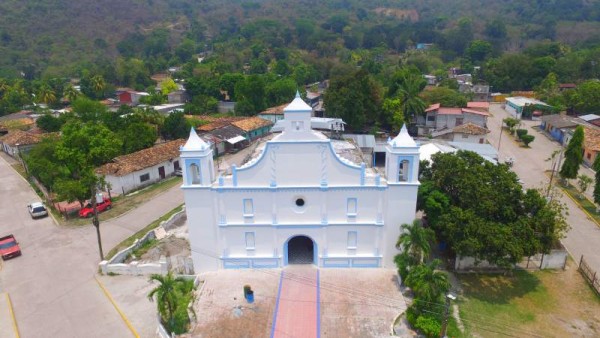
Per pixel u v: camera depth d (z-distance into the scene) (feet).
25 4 613.52
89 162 193.67
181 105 362.33
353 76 260.83
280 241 112.98
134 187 188.34
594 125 258.78
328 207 109.70
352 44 620.49
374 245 112.98
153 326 98.07
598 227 142.61
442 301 92.99
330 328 93.71
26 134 255.91
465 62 496.64
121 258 125.90
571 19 647.97
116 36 652.48
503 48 586.86
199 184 108.47
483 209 107.76
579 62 398.21
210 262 114.83
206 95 366.02
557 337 93.30
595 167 160.76
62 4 654.94
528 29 628.28
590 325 97.09
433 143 199.41
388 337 90.58
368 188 107.24
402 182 105.91
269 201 109.50
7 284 117.39
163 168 204.13
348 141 188.55
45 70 501.97
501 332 94.43
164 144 218.79
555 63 399.65
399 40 612.29
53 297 110.63
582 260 117.08
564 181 181.37
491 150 206.59
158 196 180.14
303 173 106.93
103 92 428.56
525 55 419.13
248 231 112.27
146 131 224.53
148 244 136.77
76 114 305.12
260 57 542.16
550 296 106.93
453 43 586.45
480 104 302.25
